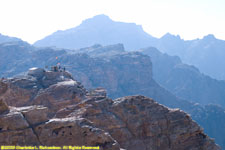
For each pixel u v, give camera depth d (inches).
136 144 1895.9
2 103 1275.8
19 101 2600.9
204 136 2171.5
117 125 1877.5
